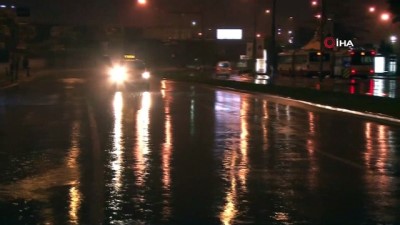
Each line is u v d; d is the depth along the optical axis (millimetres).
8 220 8273
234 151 14648
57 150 14828
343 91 38156
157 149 14961
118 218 8375
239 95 38594
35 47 116375
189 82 57938
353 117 23984
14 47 87875
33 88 47375
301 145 15781
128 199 9539
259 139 16984
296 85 47625
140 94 39406
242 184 10695
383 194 9906
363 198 9602
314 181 10977
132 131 18859
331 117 24000
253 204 9188
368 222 8156
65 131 18906
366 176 11484
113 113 25312
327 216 8469
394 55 76750
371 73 63312
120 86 50281
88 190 10203
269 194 9891
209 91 43281
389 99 29250
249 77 67562
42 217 8430
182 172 11867
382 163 12992
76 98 35375
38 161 13156
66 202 9336
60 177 11336
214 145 15703
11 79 57688
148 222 8164
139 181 10969
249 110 27234
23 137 17453
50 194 9898
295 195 9812
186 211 8766
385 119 22047
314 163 12945
